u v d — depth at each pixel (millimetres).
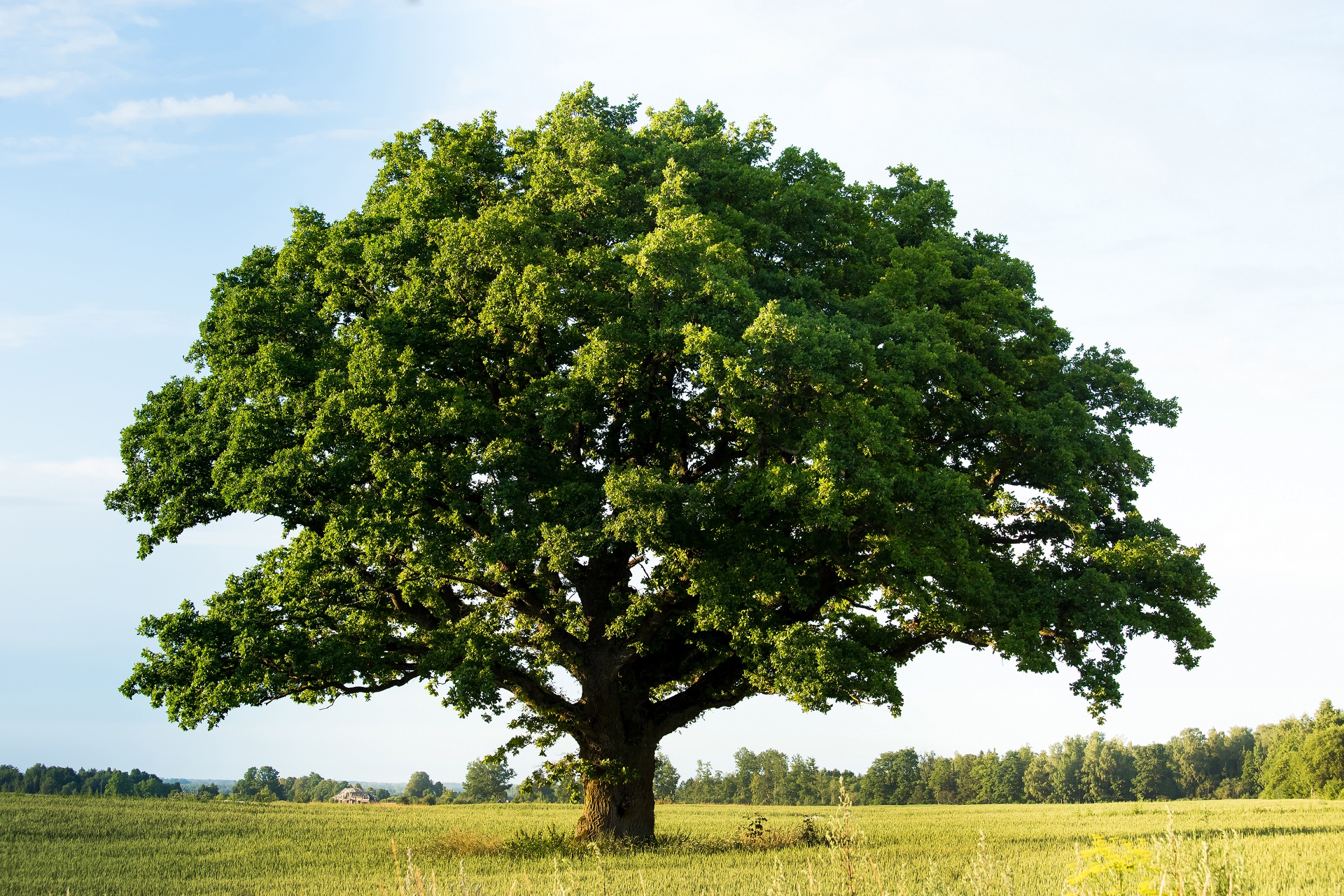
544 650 24109
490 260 20859
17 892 17656
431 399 20547
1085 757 155375
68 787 94250
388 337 20984
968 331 23328
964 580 20531
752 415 19578
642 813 24062
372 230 23609
